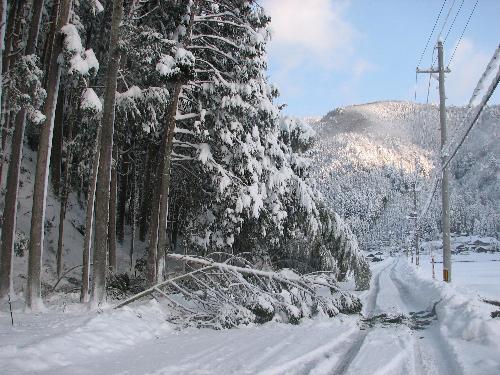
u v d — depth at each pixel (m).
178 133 17.09
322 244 20.36
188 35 15.18
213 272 13.44
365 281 21.55
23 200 20.72
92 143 15.62
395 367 7.07
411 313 13.84
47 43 18.44
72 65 11.93
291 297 13.41
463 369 6.50
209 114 15.94
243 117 16.03
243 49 15.34
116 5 12.91
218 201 15.93
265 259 18.59
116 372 6.39
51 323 9.50
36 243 11.93
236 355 7.70
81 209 25.42
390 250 129.25
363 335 10.17
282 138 20.80
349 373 6.66
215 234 16.45
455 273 43.41
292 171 19.25
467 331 8.77
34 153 24.95
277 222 17.28
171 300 12.27
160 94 14.34
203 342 9.04
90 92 12.73
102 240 12.28
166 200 15.27
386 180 183.12
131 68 16.33
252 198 15.92
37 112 11.77
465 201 129.00
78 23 17.05
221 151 16.03
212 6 15.84
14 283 16.03
